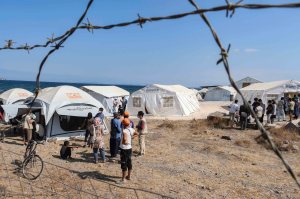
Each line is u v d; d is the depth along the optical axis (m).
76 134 18.69
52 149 15.45
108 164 12.87
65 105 17.67
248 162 13.85
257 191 10.11
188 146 17.03
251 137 19.70
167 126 23.89
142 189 9.91
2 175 10.71
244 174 11.98
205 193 9.80
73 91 19.12
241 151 16.00
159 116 32.06
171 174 11.70
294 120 28.05
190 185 10.51
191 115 33.34
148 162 13.38
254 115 1.97
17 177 10.59
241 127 22.78
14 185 9.77
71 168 12.02
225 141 18.50
